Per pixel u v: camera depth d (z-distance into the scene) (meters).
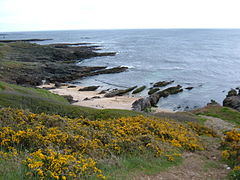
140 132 15.20
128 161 10.51
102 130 14.49
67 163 8.44
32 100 24.88
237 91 56.00
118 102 44.50
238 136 16.61
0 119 12.91
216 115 34.25
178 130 18.86
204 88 58.94
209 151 14.98
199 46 162.50
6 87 34.66
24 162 8.17
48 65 76.88
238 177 9.72
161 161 11.30
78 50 122.06
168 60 101.81
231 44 178.00
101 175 8.37
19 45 111.00
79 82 63.72
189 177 9.91
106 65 90.38
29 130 11.27
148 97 47.09
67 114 22.78
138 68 83.38
